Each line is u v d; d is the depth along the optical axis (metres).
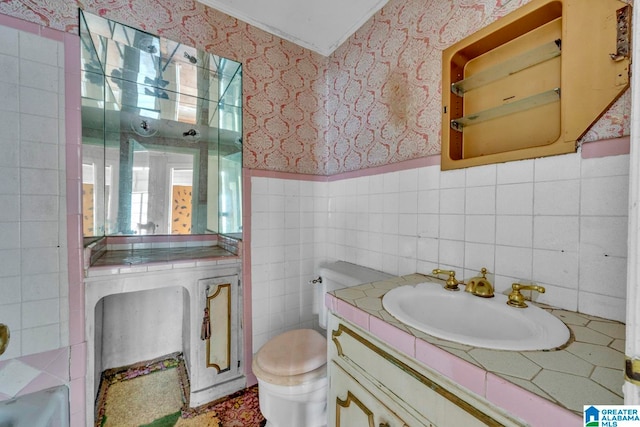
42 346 0.98
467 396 0.50
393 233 1.30
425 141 1.15
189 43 1.31
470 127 1.04
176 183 1.75
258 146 1.52
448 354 0.52
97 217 1.39
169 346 1.73
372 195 1.42
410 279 1.07
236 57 1.44
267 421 1.15
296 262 1.65
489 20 0.93
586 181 0.71
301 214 1.68
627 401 0.30
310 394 1.02
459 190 1.01
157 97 1.64
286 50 1.62
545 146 0.79
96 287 1.09
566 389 0.42
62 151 1.02
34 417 0.94
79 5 1.05
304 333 1.31
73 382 1.03
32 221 0.97
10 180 0.93
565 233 0.75
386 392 0.66
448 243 1.05
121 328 1.59
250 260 1.48
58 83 1.01
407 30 1.23
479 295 0.82
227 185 1.71
